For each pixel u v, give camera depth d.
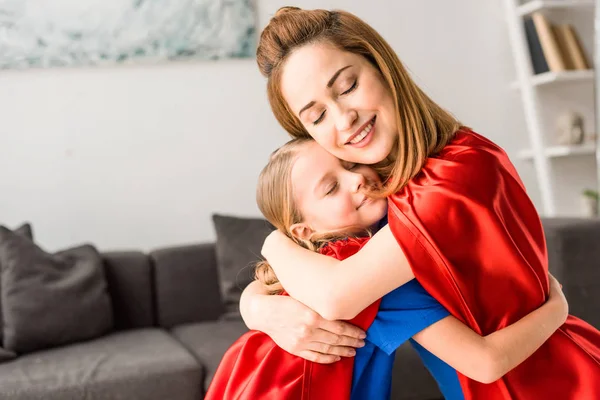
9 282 2.57
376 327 1.11
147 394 2.14
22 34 3.15
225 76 3.40
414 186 1.09
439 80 3.70
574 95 3.87
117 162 3.28
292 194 1.28
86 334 2.63
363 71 1.12
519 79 3.70
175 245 3.15
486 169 1.08
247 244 2.94
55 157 3.20
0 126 3.14
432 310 1.09
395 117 1.13
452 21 3.71
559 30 3.70
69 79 3.22
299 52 1.13
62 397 2.07
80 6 3.21
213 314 2.99
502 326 1.07
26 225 2.86
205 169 3.38
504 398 1.08
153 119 3.32
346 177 1.24
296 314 1.13
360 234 1.24
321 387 1.12
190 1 3.33
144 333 2.73
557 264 2.47
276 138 3.46
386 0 3.61
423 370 2.38
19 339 2.50
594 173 3.90
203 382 2.21
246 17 3.40
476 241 1.05
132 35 3.27
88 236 3.24
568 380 1.10
